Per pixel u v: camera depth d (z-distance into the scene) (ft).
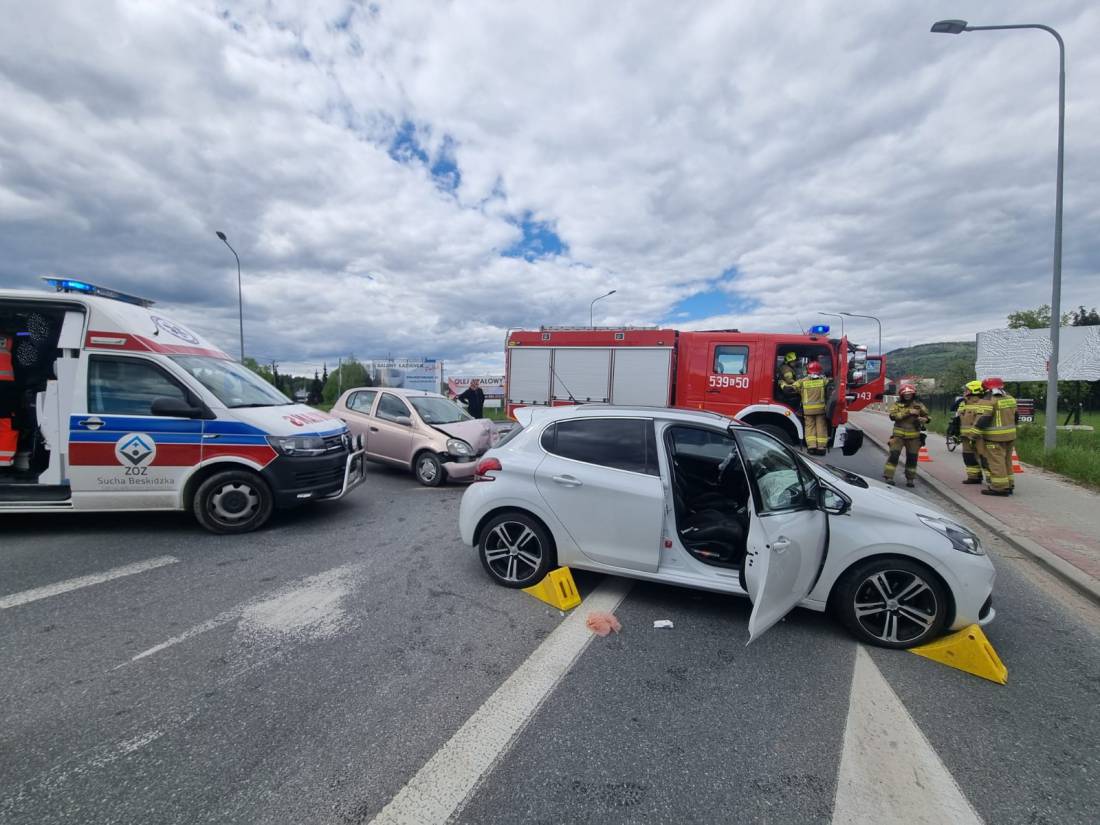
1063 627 12.50
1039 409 107.65
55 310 17.19
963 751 7.98
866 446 51.21
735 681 9.71
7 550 16.24
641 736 8.11
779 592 10.00
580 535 12.93
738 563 12.15
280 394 21.91
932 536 10.79
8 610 12.07
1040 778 7.45
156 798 6.68
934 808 6.85
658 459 12.59
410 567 15.26
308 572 14.76
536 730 8.20
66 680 9.27
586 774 7.29
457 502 23.72
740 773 7.38
